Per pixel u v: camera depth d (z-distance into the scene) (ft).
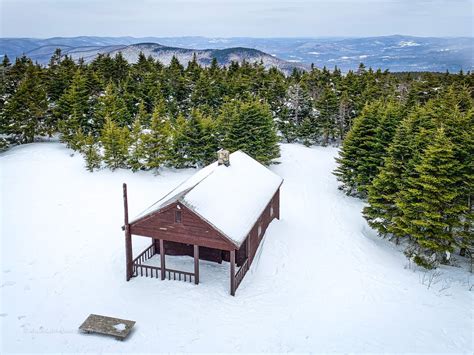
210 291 72.84
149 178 138.10
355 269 82.89
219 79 225.15
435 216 79.41
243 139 142.92
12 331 61.31
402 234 87.81
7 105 162.40
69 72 212.02
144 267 78.74
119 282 76.18
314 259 86.89
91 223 104.53
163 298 70.74
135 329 62.28
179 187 90.94
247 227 74.64
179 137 143.54
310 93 239.50
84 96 173.88
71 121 164.45
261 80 229.25
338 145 197.47
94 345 58.34
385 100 188.65
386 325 63.62
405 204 86.17
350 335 60.95
